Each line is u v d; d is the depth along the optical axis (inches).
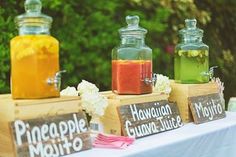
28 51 51.5
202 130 68.0
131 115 62.4
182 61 76.6
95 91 61.1
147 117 64.6
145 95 65.8
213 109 78.4
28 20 52.2
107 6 133.2
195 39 77.0
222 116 80.3
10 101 49.9
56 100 52.6
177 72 77.5
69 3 128.0
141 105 64.5
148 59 67.0
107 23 133.1
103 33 132.5
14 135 48.1
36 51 51.6
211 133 67.6
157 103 67.5
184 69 76.5
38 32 52.7
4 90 111.4
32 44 51.6
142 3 139.5
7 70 111.6
